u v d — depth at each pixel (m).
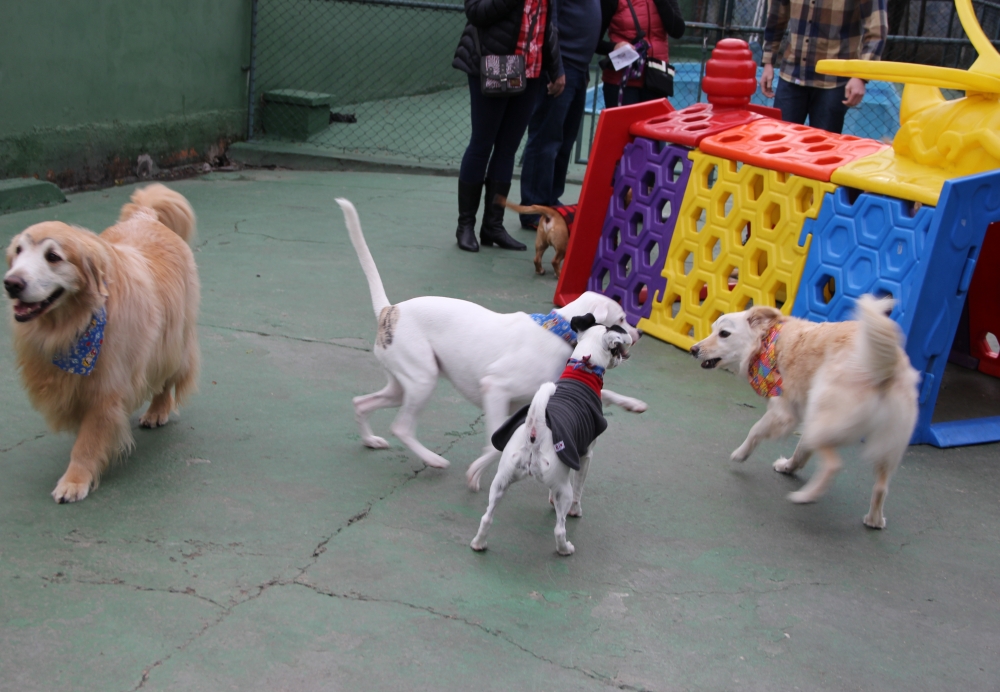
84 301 3.01
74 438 3.51
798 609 2.75
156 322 3.35
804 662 2.49
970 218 3.82
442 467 3.47
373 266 3.60
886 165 4.39
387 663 2.35
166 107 8.86
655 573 2.90
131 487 3.18
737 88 5.30
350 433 3.76
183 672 2.25
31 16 7.15
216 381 4.15
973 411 4.60
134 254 3.37
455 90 13.87
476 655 2.41
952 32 12.39
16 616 2.41
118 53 8.10
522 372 3.25
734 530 3.21
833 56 6.30
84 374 3.06
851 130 11.62
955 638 2.66
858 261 4.29
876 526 3.29
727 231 5.02
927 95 4.49
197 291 3.77
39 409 3.21
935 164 4.25
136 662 2.27
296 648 2.37
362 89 12.02
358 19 11.60
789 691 2.37
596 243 5.80
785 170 4.66
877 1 6.02
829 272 4.44
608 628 2.58
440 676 2.31
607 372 4.71
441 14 13.27
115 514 2.99
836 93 6.40
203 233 6.70
